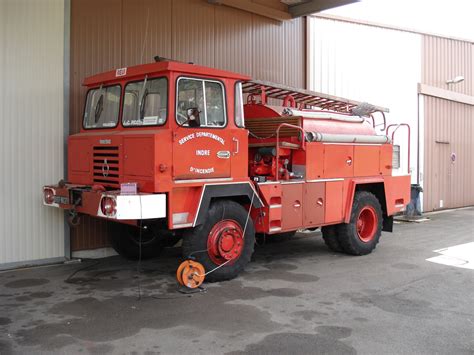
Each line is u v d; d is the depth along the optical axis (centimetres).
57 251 767
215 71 643
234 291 627
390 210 927
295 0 1091
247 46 1050
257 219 716
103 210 589
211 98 645
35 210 742
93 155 668
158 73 614
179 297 598
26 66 729
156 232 743
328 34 1255
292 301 588
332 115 850
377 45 1388
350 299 598
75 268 738
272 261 813
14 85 718
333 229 864
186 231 641
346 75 1303
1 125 708
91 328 492
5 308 551
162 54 889
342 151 827
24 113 728
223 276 664
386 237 1066
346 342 462
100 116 701
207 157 632
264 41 1090
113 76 669
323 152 791
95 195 604
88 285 648
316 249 923
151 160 579
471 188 1781
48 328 491
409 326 506
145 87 631
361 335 480
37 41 738
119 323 507
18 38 720
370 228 885
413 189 1394
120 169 622
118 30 829
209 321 516
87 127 721
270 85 796
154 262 787
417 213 1398
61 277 686
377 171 904
